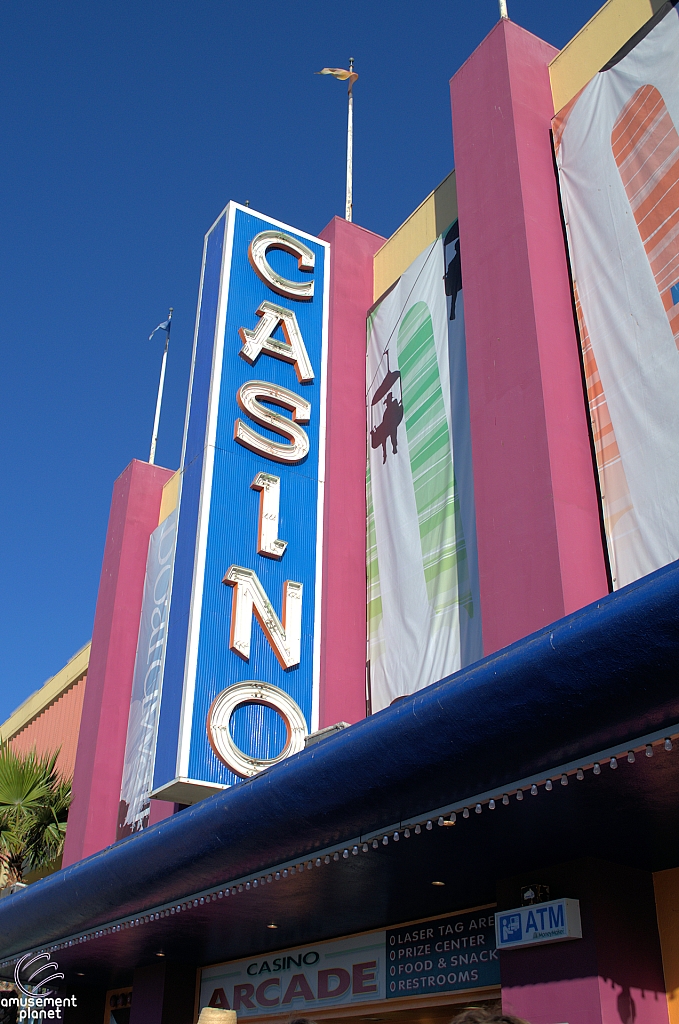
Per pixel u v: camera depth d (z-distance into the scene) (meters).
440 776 8.88
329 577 18.22
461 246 16.27
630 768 8.18
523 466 13.44
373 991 13.79
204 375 18.97
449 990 12.55
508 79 16.20
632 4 15.51
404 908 13.07
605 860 10.46
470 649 15.71
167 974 17.69
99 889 14.09
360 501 19.44
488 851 10.46
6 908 16.70
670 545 12.07
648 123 14.25
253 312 19.75
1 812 25.03
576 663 7.39
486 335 14.97
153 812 21.61
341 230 22.02
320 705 17.12
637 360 13.33
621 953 9.98
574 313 14.66
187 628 16.31
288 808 10.39
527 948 10.52
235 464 18.02
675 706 7.20
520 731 8.02
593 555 12.76
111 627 26.27
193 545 17.12
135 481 28.55
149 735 23.14
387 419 19.59
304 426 19.33
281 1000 15.54
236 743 15.70
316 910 13.41
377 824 9.94
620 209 14.31
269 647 16.78
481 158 16.39
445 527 17.09
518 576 12.89
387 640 17.66
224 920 14.20
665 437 12.60
